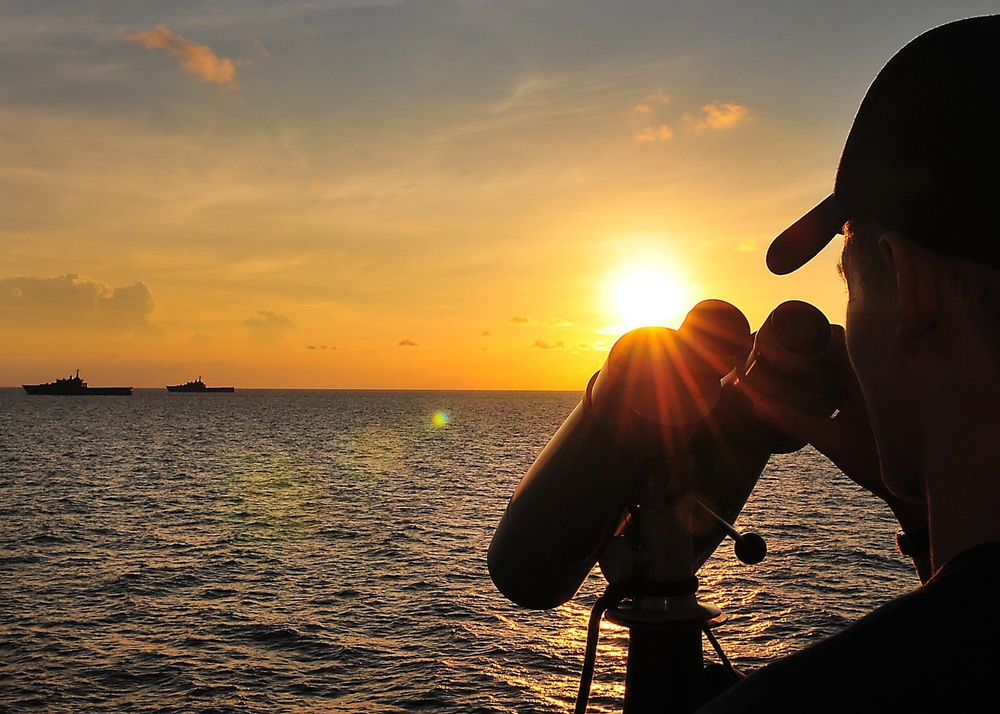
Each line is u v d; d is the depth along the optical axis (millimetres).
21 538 39938
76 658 21875
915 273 709
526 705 18078
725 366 1704
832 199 877
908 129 697
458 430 134875
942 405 708
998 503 666
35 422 144125
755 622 22875
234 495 56312
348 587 30062
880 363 768
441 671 20453
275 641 23469
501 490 59250
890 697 607
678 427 1741
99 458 83062
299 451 93062
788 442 1897
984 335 675
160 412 193875
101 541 39531
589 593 27734
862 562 30469
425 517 46562
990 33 689
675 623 1682
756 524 39750
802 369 1563
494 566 2707
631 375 1749
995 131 651
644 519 1794
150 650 22641
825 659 645
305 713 18016
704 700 1699
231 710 18234
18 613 26453
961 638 616
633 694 1716
